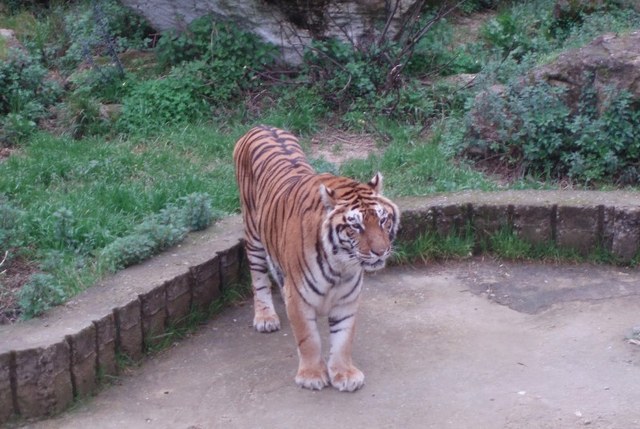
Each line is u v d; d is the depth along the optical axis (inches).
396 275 279.7
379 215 193.2
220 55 406.0
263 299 246.7
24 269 252.8
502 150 343.9
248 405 207.6
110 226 277.0
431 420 197.6
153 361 229.5
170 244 258.4
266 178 230.5
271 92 403.2
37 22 468.4
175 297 238.8
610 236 280.4
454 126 364.5
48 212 281.9
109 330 216.2
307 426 197.6
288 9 416.8
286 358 229.6
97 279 236.7
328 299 207.2
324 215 197.6
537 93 336.8
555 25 467.2
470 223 289.1
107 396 212.4
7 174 313.7
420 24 436.8
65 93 406.0
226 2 418.0
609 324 241.4
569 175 323.3
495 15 501.0
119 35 450.3
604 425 191.8
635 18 434.3
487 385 212.1
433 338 237.5
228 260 259.8
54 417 202.5
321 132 384.2
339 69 406.6
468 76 415.8
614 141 319.3
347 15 419.5
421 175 329.1
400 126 379.2
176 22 434.0
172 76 399.5
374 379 217.0
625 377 212.7
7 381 196.1
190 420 201.9
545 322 245.0
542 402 202.8
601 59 331.6
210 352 234.2
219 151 355.6
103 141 365.4
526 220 285.3
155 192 301.4
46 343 199.6
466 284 271.9
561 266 282.4
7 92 387.5
